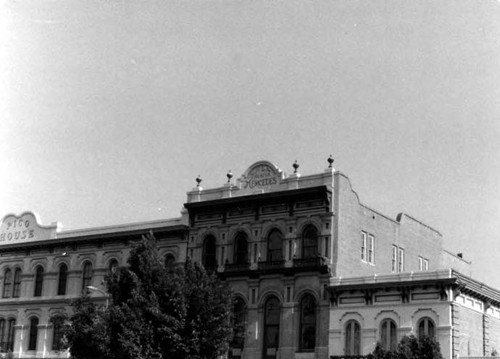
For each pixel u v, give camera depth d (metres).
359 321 48.94
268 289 53.50
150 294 41.44
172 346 40.38
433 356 40.09
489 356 47.06
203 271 44.41
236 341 53.94
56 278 65.31
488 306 50.81
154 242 44.78
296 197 53.62
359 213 55.12
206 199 58.53
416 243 63.44
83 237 63.69
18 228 69.12
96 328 40.34
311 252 52.72
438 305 46.12
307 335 51.38
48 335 63.97
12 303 66.88
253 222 55.31
